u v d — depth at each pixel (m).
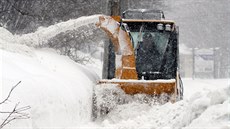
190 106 14.11
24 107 12.66
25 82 14.80
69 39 31.97
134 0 57.41
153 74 25.36
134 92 22.31
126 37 24.12
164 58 25.61
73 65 24.97
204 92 15.38
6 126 11.93
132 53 23.89
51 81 17.27
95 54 83.56
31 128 13.50
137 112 21.42
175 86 22.09
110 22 24.31
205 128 11.25
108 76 26.02
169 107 18.70
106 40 34.16
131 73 23.58
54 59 23.16
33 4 42.97
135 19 26.27
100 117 22.11
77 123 18.42
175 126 14.84
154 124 17.34
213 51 103.69
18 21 42.34
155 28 25.98
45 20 43.16
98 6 44.97
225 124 10.73
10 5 41.94
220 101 12.59
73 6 44.12
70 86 19.25
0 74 14.25
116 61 23.97
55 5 43.44
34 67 18.28
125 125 18.19
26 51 21.19
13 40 23.70
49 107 15.40
